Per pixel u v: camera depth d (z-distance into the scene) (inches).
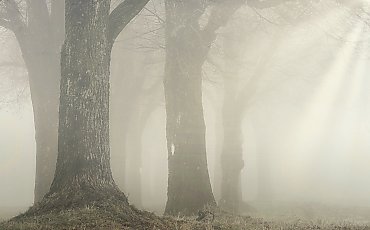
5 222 362.9
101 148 426.0
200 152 625.0
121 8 464.4
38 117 727.7
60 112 430.0
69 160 414.3
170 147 629.6
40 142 721.0
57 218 353.7
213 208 577.6
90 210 367.6
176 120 627.5
